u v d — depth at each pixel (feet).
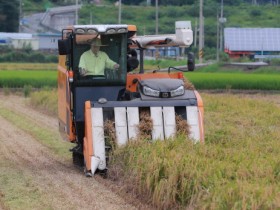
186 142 45.14
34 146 65.72
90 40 51.24
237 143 51.26
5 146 65.77
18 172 50.70
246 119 78.38
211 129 66.74
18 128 80.89
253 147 48.24
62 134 57.00
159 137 47.24
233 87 147.02
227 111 88.33
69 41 50.83
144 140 45.96
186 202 36.24
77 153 54.19
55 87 140.26
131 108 48.26
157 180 38.45
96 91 51.72
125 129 47.70
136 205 38.78
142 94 49.57
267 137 58.18
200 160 39.17
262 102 99.86
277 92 145.07
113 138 47.37
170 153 41.01
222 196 32.86
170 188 36.88
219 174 36.83
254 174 37.35
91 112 48.01
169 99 49.21
